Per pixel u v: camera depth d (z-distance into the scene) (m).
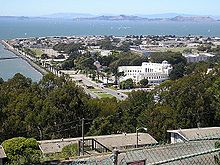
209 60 104.62
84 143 24.47
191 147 9.51
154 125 31.91
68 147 24.39
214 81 35.09
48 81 37.69
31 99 33.75
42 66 113.38
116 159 7.30
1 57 136.62
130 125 35.16
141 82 87.00
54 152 24.47
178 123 31.58
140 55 126.94
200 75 36.16
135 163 7.68
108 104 37.53
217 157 8.91
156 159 8.80
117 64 107.94
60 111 33.41
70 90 35.69
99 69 110.19
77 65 110.31
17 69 109.19
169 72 94.12
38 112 33.06
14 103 33.44
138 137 28.11
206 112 32.62
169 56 111.31
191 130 25.73
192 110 32.34
